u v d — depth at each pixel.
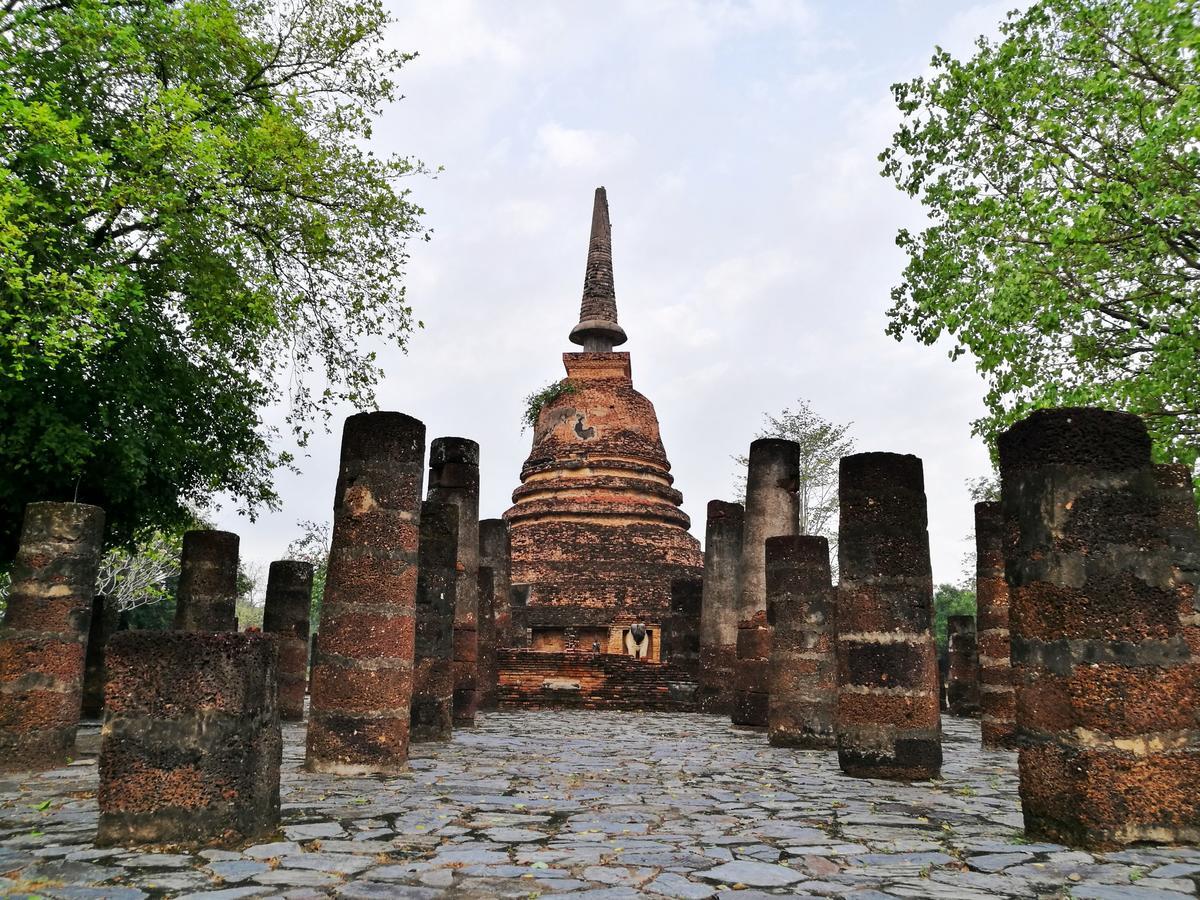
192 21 14.67
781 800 9.30
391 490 11.41
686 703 24.33
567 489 33.59
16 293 11.91
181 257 15.16
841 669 11.70
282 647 19.05
